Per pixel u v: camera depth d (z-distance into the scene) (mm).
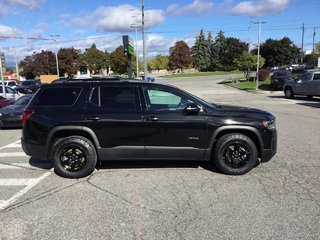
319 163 7273
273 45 103188
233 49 110250
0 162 7977
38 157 6656
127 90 6621
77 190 5883
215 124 6406
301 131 11023
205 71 119250
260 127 6418
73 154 6547
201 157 6543
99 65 107188
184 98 6559
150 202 5277
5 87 23875
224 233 4254
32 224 4605
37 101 6734
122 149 6523
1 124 13859
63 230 4414
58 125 6504
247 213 4812
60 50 89312
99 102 6605
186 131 6445
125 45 30328
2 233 4363
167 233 4285
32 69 87375
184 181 6211
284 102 21828
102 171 6906
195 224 4512
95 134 6492
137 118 6445
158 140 6484
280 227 4375
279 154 8039
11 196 5668
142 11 44125
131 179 6383
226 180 6238
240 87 40594
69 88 6742
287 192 5586
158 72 128625
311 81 23109
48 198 5539
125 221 4641
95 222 4629
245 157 6492
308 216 4676
